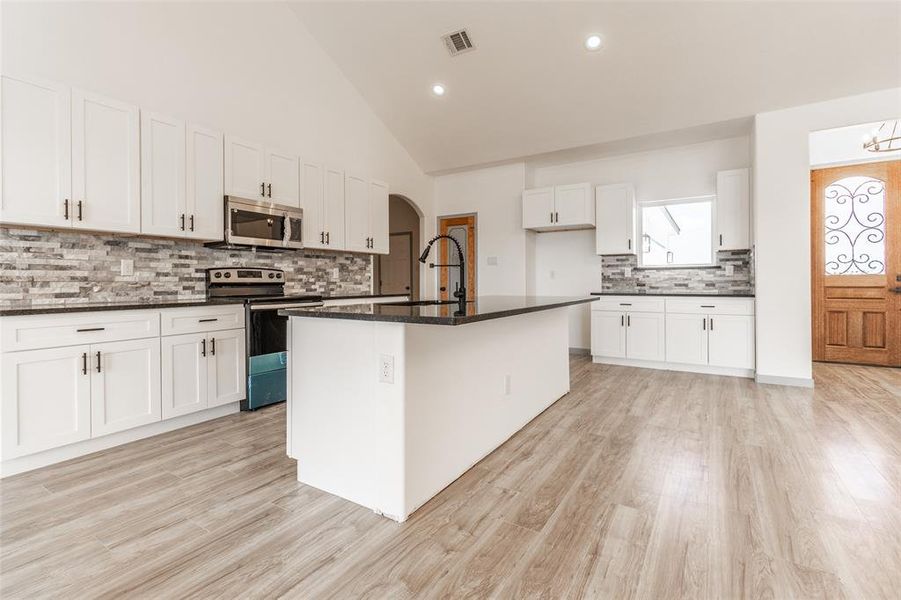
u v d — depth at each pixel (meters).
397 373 1.78
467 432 2.25
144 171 2.84
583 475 2.18
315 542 1.63
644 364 4.84
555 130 4.79
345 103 4.74
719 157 4.78
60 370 2.31
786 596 1.32
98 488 2.06
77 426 2.38
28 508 1.87
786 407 3.28
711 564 1.47
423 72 4.41
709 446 2.52
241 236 3.39
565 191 5.27
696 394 3.68
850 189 4.91
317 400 2.07
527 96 4.40
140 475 2.21
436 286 6.30
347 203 4.48
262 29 3.88
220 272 3.55
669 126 4.38
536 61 3.97
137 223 2.80
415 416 1.85
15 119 2.29
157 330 2.73
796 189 3.86
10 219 2.27
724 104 3.99
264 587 1.39
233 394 3.19
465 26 3.80
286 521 1.78
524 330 2.94
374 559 1.53
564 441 2.64
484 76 4.27
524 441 2.65
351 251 4.61
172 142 3.01
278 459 2.42
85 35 2.79
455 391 2.14
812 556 1.50
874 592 1.33
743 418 3.03
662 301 4.65
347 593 1.36
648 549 1.57
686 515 1.79
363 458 1.90
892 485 2.01
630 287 5.31
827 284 5.06
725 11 3.21
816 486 2.01
